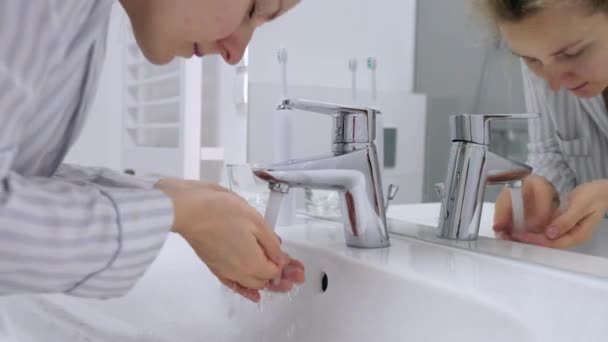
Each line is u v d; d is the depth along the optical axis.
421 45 0.65
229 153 1.04
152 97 1.33
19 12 0.29
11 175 0.31
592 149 0.48
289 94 0.81
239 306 0.61
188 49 0.47
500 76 0.55
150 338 0.56
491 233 0.57
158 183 0.48
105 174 0.53
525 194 0.54
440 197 0.61
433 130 0.64
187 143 1.09
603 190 0.47
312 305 0.57
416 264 0.51
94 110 1.38
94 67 0.39
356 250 0.57
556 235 0.52
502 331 0.38
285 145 0.75
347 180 0.56
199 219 0.38
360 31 0.72
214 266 0.42
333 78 0.76
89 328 0.56
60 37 0.32
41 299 0.56
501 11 0.53
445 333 0.42
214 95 1.15
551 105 0.50
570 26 0.47
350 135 0.58
